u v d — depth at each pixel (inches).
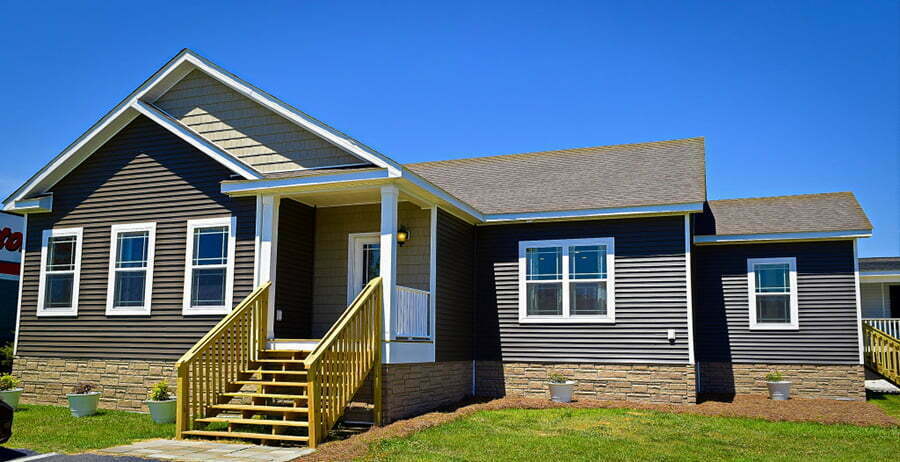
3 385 472.4
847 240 559.8
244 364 406.6
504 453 316.2
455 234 526.3
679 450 329.7
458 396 517.3
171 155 495.5
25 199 523.5
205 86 514.0
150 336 478.9
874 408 475.8
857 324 548.7
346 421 405.4
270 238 452.1
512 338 544.4
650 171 594.6
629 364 507.5
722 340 581.3
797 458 313.0
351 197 483.8
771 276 575.8
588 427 389.1
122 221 501.7
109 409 479.2
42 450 319.3
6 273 664.4
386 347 402.9
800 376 556.7
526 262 549.6
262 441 342.0
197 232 478.0
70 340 503.5
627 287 516.1
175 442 343.3
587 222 534.9
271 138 488.4
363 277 509.0
